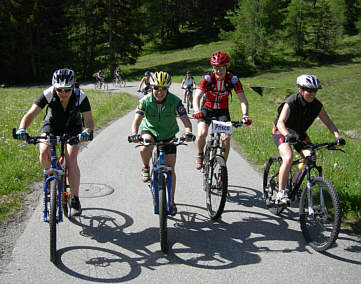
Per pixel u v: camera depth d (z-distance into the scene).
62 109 4.43
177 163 7.81
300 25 59.97
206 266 3.78
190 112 17.06
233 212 5.27
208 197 5.18
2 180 5.97
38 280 3.46
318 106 4.70
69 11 51.59
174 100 4.64
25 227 4.55
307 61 56.62
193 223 4.86
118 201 5.53
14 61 48.50
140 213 5.11
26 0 47.25
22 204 5.25
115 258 3.90
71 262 3.79
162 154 4.37
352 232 4.57
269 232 4.64
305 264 3.84
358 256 4.01
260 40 52.34
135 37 52.03
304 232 4.37
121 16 50.41
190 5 82.06
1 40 48.34
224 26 79.56
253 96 32.78
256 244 4.29
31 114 4.29
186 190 6.10
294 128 4.87
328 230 4.27
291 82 42.41
